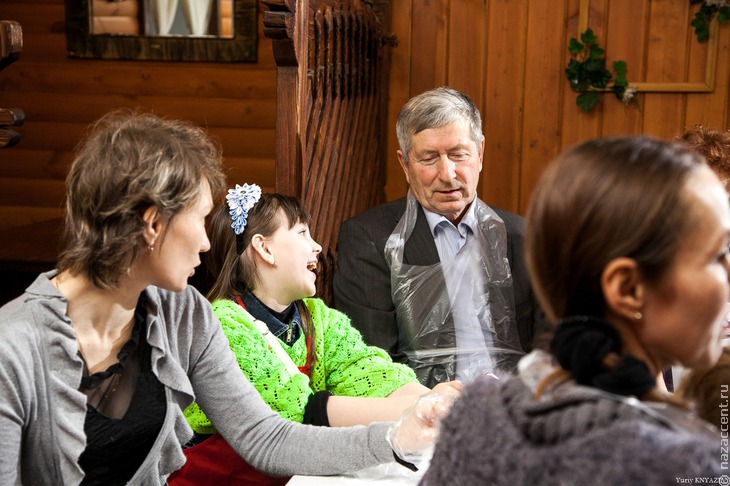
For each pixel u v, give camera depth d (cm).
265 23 223
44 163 441
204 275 329
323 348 199
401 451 145
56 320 121
